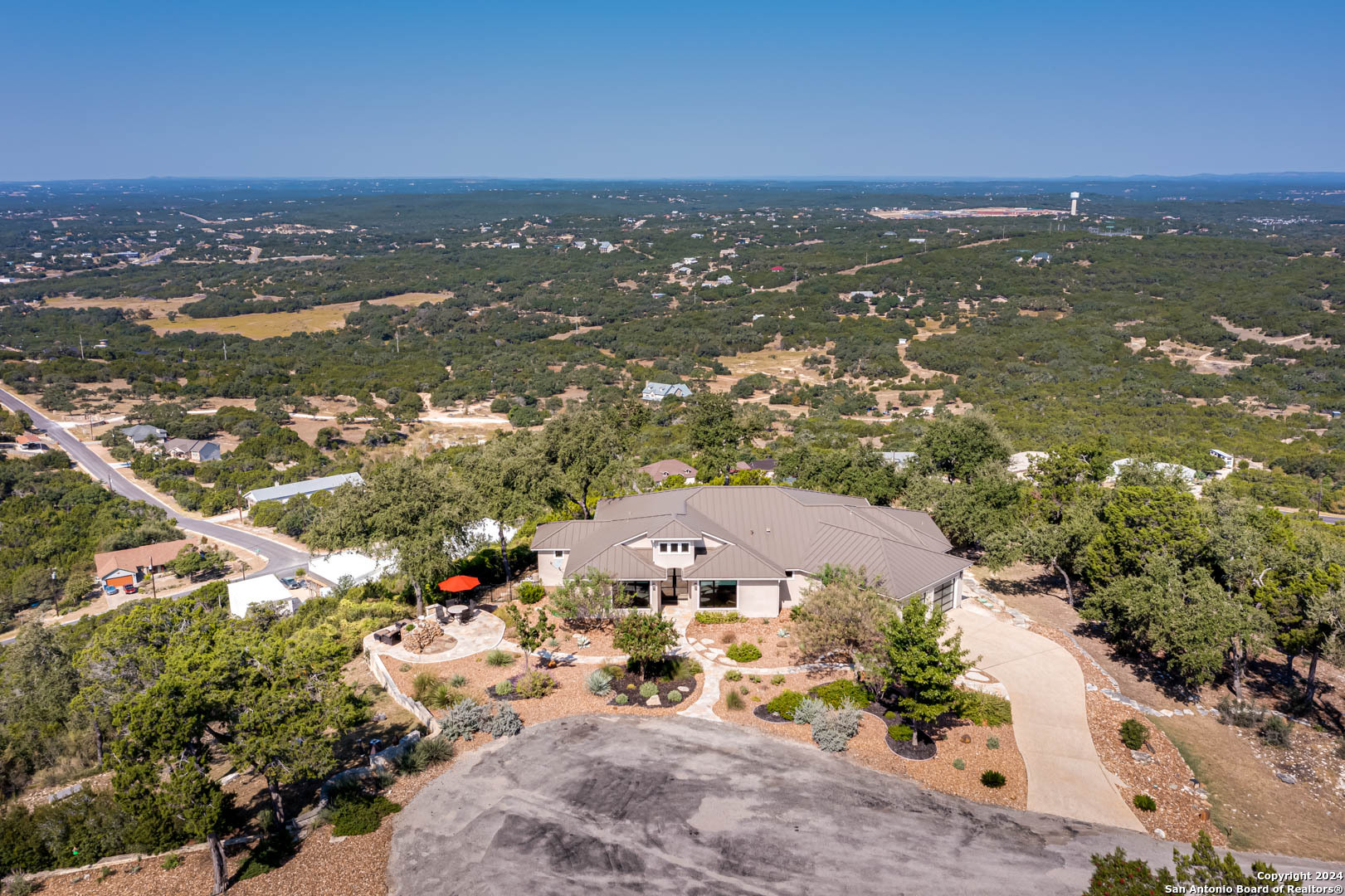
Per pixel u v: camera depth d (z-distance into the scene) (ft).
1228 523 112.68
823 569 118.62
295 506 296.10
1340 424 333.42
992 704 98.94
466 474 152.35
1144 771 87.45
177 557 247.70
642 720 95.81
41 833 79.15
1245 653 104.83
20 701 110.93
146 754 71.82
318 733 78.02
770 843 73.10
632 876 69.21
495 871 70.69
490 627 124.57
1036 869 69.77
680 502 137.80
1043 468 162.71
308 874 72.43
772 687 103.24
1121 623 111.55
